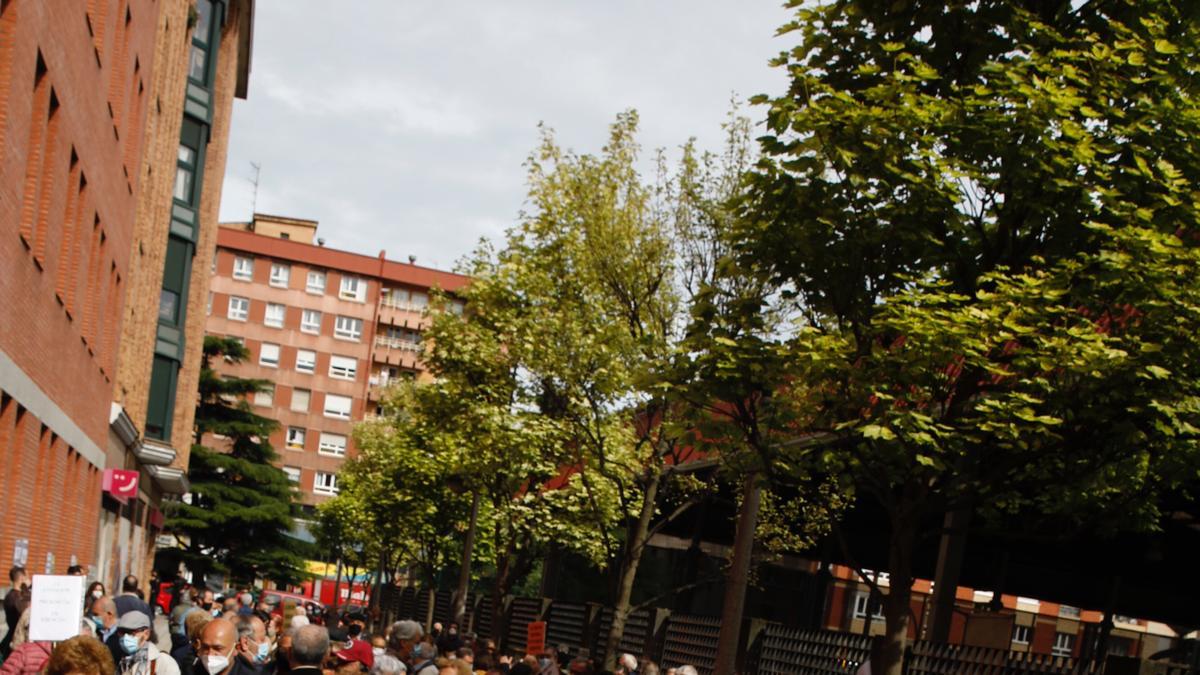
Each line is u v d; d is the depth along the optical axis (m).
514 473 33.41
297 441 116.56
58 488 26.55
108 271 29.52
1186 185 11.91
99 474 33.75
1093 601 38.53
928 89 12.89
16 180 17.59
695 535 33.50
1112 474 12.26
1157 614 37.97
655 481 24.47
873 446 12.20
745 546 18.17
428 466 47.25
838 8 12.93
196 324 59.41
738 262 13.39
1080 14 12.95
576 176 24.91
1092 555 29.56
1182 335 11.28
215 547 71.50
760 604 33.53
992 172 12.24
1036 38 12.55
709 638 25.08
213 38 51.91
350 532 74.81
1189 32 12.34
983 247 12.48
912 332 11.52
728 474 14.09
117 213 29.97
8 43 16.17
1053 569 34.00
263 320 116.50
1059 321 12.04
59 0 18.92
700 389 12.98
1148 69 12.33
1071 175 11.94
